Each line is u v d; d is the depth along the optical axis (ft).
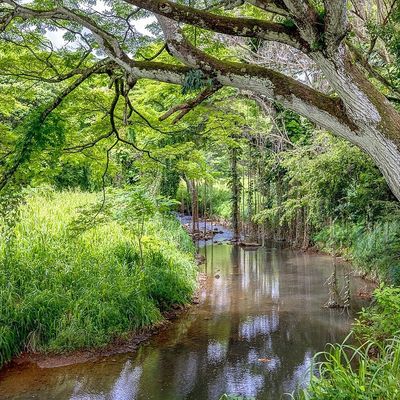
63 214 33.86
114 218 28.71
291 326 26.04
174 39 12.03
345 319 26.84
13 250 25.11
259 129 51.24
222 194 89.25
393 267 28.02
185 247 43.06
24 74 17.72
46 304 22.33
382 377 11.55
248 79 11.71
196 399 17.78
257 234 64.95
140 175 46.24
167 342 23.79
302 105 11.48
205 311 29.27
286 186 57.26
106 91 21.43
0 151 19.21
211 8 14.89
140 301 25.27
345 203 31.96
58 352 21.58
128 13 16.98
